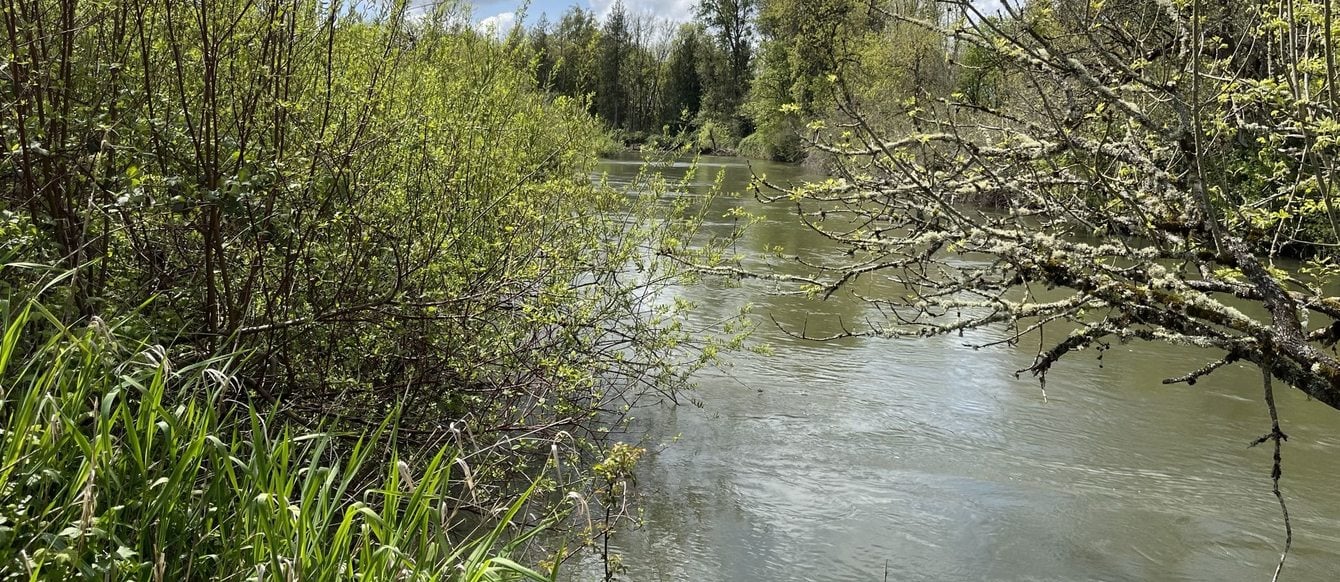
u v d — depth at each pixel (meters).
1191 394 7.66
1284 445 6.61
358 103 4.75
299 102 4.48
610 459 4.09
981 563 4.94
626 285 7.71
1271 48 3.67
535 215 5.88
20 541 2.54
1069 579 4.80
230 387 4.01
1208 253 3.59
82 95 3.89
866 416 7.00
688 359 7.99
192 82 4.29
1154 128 3.96
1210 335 3.26
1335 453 6.48
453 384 5.26
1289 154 3.98
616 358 6.26
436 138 5.51
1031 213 3.95
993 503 5.61
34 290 3.11
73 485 2.63
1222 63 4.02
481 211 5.57
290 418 4.56
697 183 22.58
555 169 7.24
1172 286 3.28
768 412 6.99
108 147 3.73
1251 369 8.36
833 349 8.66
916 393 7.55
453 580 3.14
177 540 2.81
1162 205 3.78
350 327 4.80
